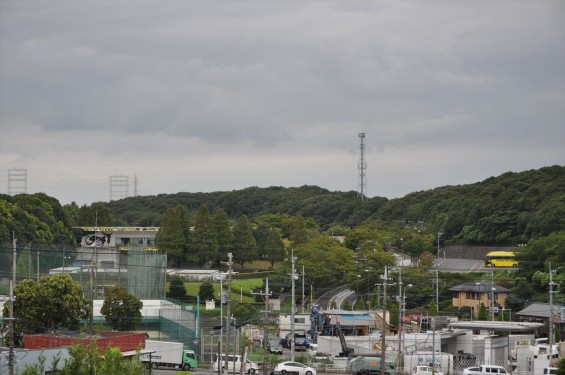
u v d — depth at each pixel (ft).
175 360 364.38
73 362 179.52
